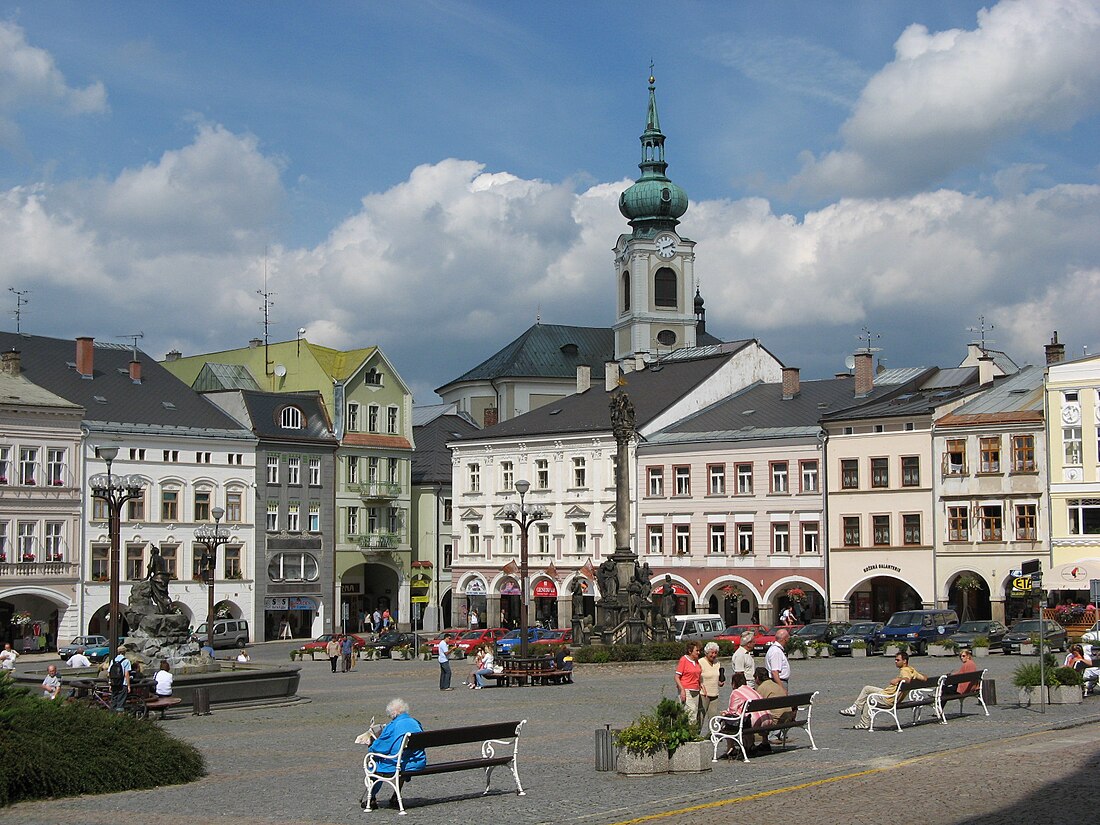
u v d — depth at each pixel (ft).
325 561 376.07
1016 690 157.07
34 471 318.45
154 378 359.25
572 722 138.41
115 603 181.57
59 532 321.73
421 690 190.08
